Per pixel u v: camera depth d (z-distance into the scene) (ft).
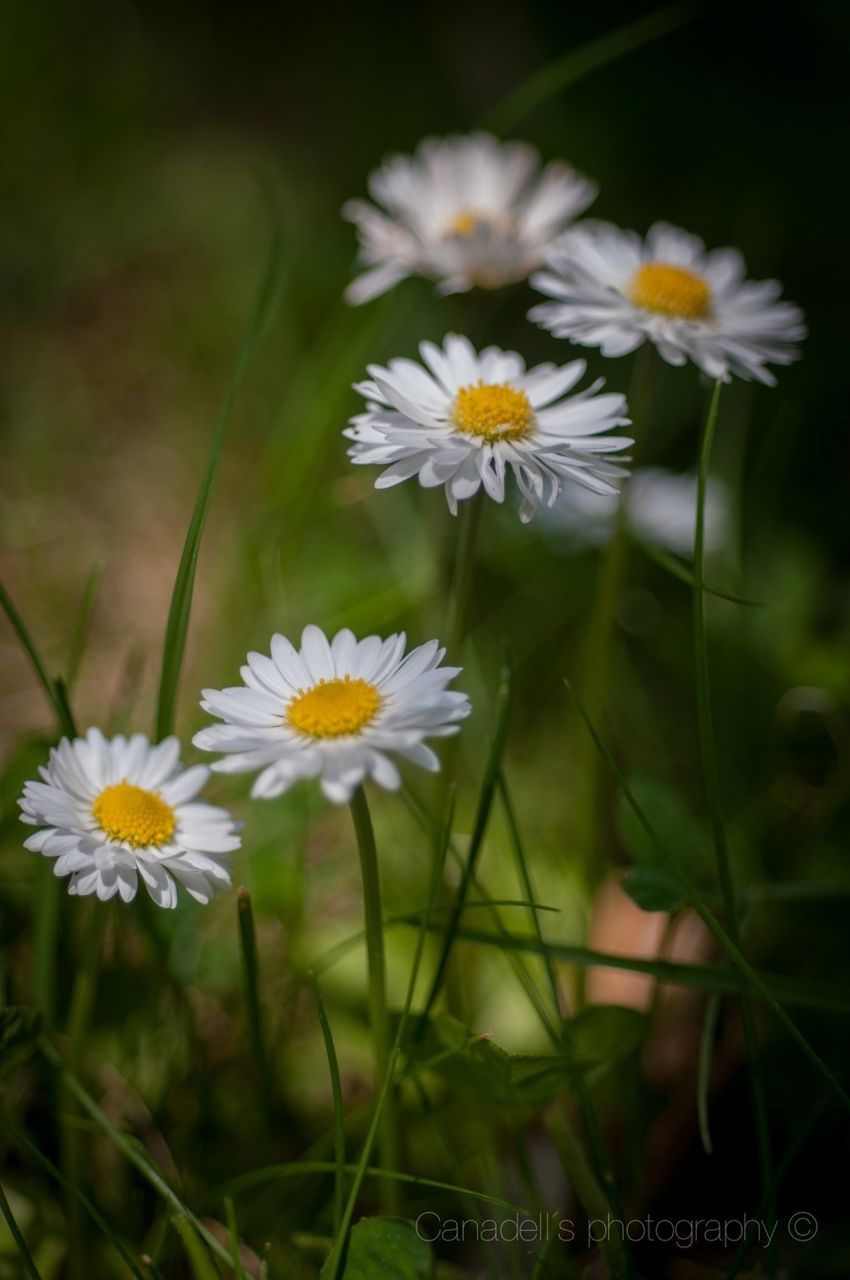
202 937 1.22
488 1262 1.09
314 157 2.13
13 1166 1.15
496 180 1.35
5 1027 1.07
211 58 2.32
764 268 1.91
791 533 1.54
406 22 2.38
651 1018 1.15
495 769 1.10
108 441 1.69
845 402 1.72
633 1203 1.17
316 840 1.31
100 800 1.04
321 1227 1.14
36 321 1.84
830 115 2.15
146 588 1.51
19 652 1.40
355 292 1.26
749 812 1.32
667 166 2.12
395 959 1.23
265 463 1.50
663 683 1.45
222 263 1.92
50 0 2.21
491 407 1.08
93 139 2.09
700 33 2.31
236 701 1.02
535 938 1.19
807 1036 1.20
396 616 1.39
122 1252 1.06
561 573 1.51
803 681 1.39
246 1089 1.18
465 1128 1.18
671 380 1.74
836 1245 1.15
